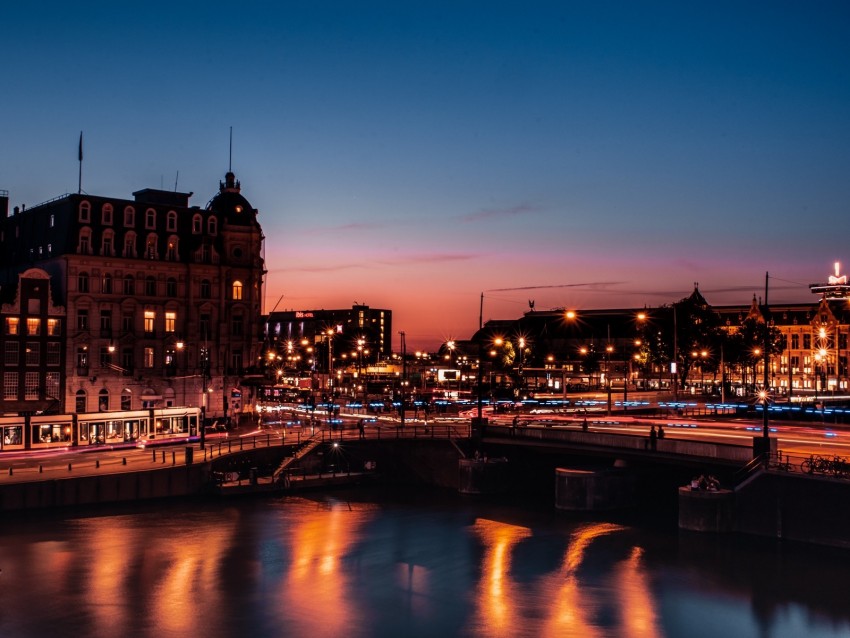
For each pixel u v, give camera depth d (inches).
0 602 2311.8
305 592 2471.7
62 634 2110.0
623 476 3614.7
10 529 2947.8
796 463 2999.5
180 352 4781.0
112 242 4621.1
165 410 4175.7
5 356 4259.4
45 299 4384.8
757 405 5068.9
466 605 2385.6
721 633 2197.3
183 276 4822.8
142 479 3371.1
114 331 4586.6
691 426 4414.4
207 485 3582.7
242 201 5113.2
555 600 2431.1
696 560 2748.5
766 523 2915.8
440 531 3203.7
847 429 4311.0
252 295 5044.3
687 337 7106.3
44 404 4340.6
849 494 2723.9
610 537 3097.9
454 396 7017.7
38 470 3299.7
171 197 5132.9
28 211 4963.1
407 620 2266.2
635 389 7642.7
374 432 4325.8
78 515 3152.1
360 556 2851.9
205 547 2883.9
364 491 3941.9
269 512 3417.8
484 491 3887.8
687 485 3592.5
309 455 4060.0
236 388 4990.2
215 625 2196.1
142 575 2566.4
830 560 2689.5
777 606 2364.7
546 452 3878.0
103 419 3946.9
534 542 3046.3
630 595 2465.6
